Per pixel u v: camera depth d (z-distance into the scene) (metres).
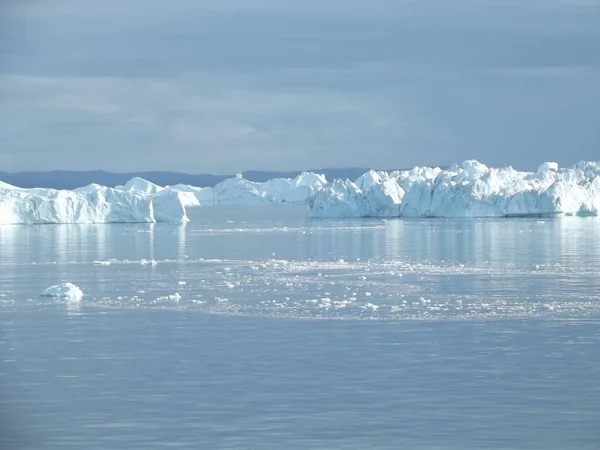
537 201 158.75
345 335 39.66
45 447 24.62
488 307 47.78
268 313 46.25
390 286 57.91
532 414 27.27
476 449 24.33
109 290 56.53
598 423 26.41
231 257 83.50
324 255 85.19
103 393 29.84
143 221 152.25
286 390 30.06
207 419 26.92
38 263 76.81
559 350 36.12
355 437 25.27
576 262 73.94
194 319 44.38
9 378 31.92
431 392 29.69
